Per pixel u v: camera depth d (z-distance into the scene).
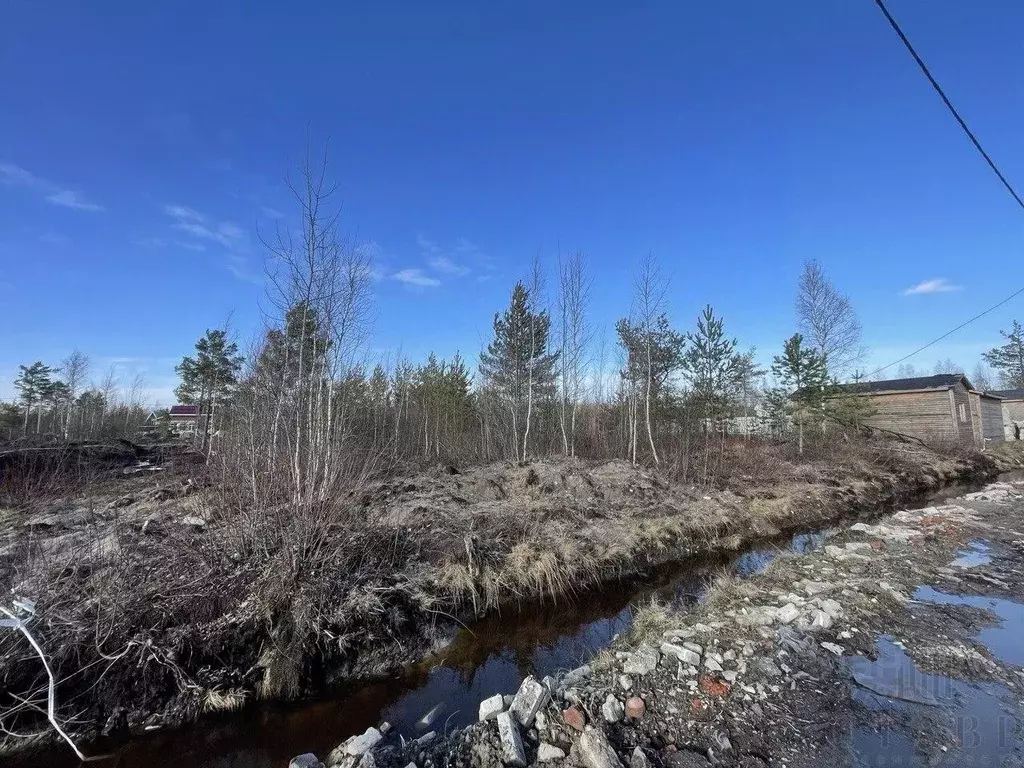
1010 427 37.59
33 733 4.70
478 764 3.60
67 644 5.03
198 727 5.07
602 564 8.98
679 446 18.50
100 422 30.86
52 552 6.45
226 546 6.80
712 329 21.89
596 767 3.38
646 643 5.14
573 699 4.14
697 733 3.74
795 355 23.66
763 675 4.45
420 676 6.06
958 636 5.22
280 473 7.90
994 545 8.93
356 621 6.37
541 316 22.14
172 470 13.80
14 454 13.30
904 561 7.81
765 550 10.92
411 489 11.71
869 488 16.56
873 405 26.73
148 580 5.93
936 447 23.16
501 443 20.73
